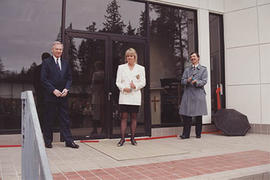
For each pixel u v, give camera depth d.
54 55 4.19
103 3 5.25
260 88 6.03
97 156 3.51
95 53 5.08
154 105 5.63
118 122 5.20
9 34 4.48
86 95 4.97
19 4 4.57
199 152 3.80
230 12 6.55
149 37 5.63
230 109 6.00
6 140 4.29
